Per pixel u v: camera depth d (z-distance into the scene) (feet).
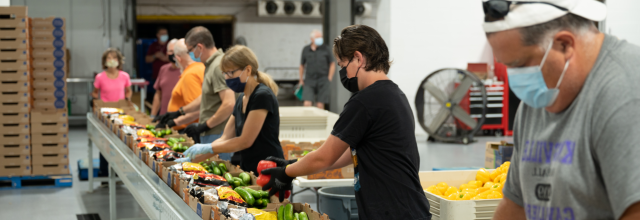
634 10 27.35
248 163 8.75
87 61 35.29
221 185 6.59
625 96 3.04
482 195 8.48
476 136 30.22
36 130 17.24
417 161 5.70
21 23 16.75
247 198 6.02
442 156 23.73
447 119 27.78
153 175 7.60
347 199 9.41
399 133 5.45
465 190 9.09
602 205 3.24
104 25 35.29
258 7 48.39
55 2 34.40
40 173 17.35
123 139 10.24
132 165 8.93
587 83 3.24
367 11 29.60
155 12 47.50
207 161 8.45
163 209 6.90
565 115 3.40
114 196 13.24
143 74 42.57
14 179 17.19
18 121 17.03
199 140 12.73
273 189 5.98
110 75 20.56
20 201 15.56
